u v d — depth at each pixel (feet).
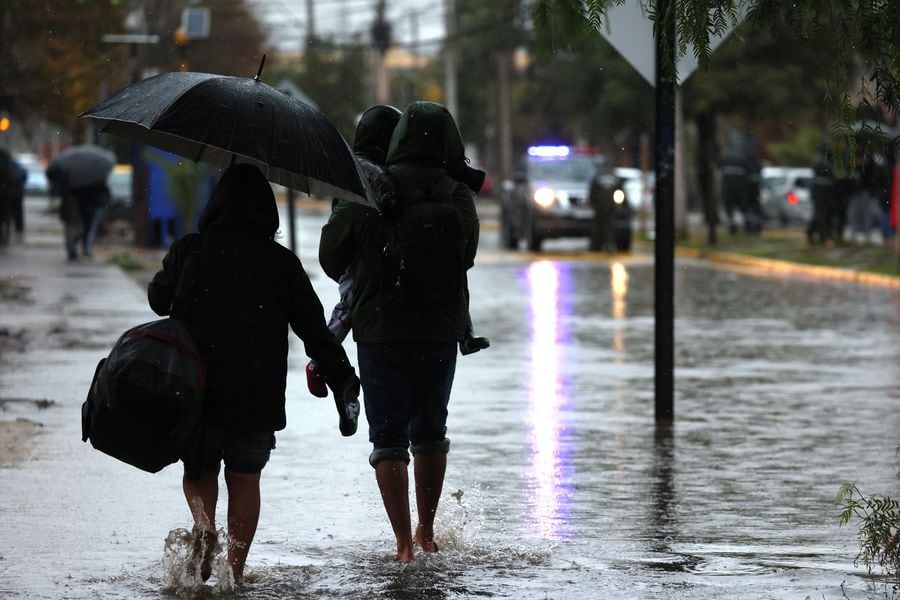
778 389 132.16
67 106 255.29
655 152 110.32
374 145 72.08
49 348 151.94
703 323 193.26
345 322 69.72
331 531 75.56
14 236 371.15
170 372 59.62
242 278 61.98
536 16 65.57
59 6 236.63
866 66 62.64
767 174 461.37
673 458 98.32
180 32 335.67
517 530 76.33
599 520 79.05
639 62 107.96
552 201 353.10
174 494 84.07
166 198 333.83
